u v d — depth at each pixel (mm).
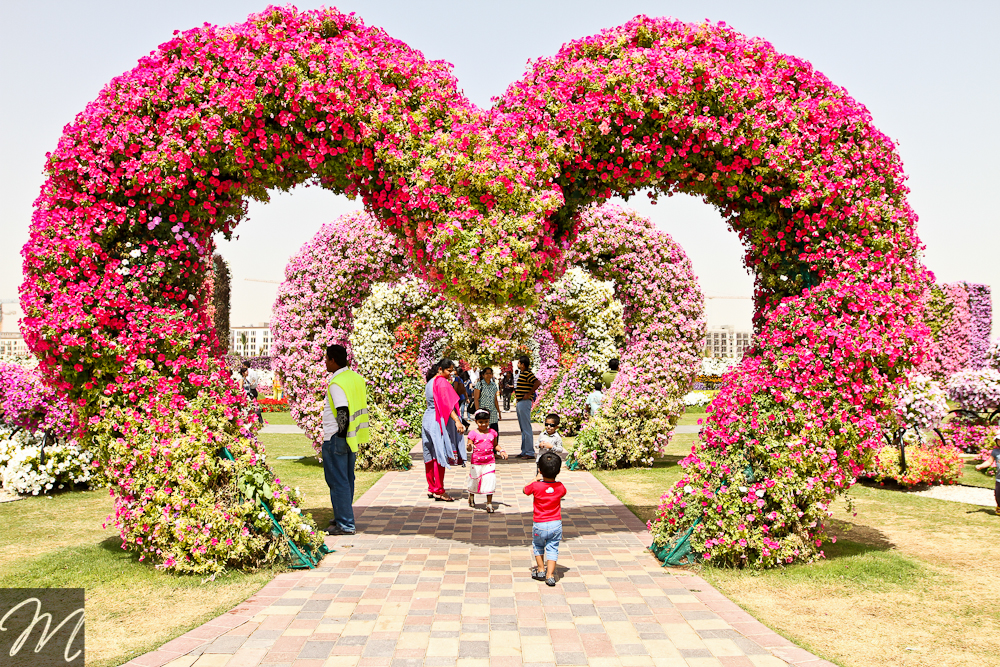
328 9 5586
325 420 6773
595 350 16422
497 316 18344
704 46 5629
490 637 4035
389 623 4258
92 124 5266
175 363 5441
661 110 5301
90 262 5230
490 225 5406
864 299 5301
